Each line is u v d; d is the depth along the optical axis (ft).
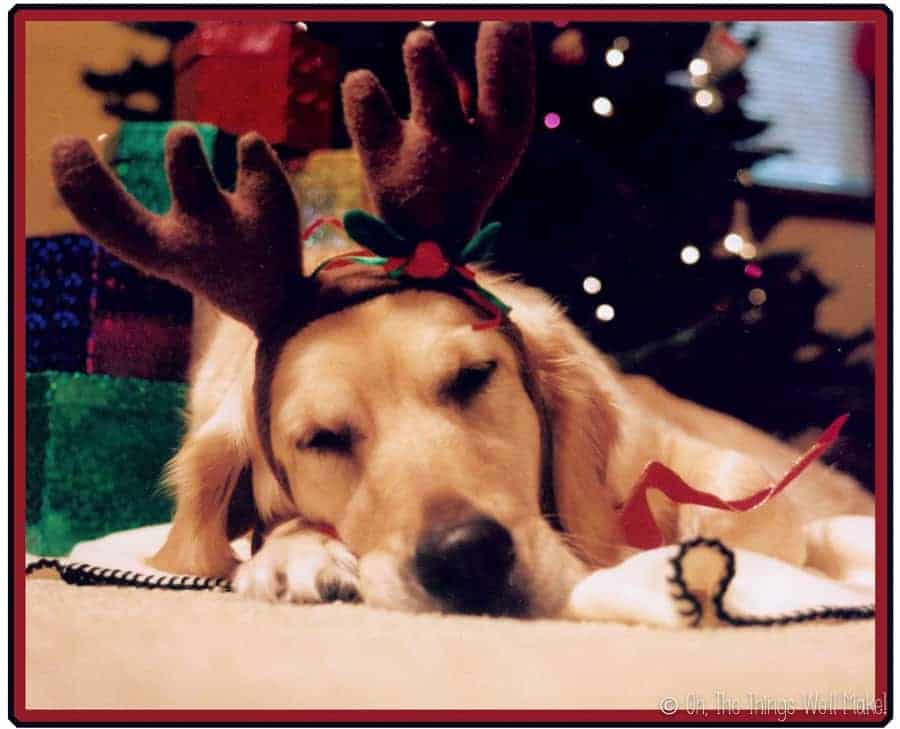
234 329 5.50
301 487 4.70
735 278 6.72
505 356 4.75
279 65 6.75
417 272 4.75
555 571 4.36
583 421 5.16
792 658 3.63
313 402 4.54
